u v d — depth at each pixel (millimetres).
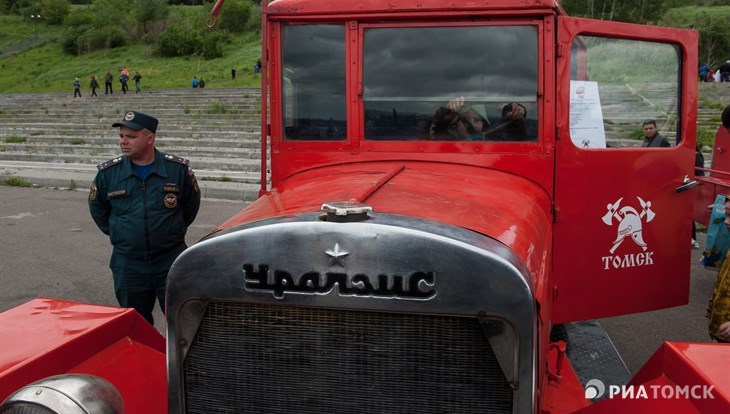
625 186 3326
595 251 3297
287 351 1824
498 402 1747
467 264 1688
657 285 3615
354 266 1718
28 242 8484
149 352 2658
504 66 3021
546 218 2660
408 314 1738
